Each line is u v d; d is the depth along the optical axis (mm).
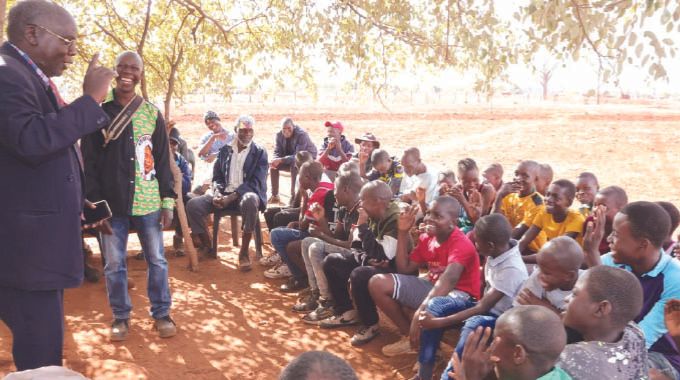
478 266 4398
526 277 3932
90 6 8086
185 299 5902
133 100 4750
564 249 3326
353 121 31312
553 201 5082
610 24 4117
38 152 2617
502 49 4973
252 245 7918
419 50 6230
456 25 5195
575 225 5055
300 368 1802
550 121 31938
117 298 4902
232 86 8047
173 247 7715
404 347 4734
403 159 7457
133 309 5613
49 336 2936
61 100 3035
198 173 14266
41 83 2824
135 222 4926
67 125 2670
